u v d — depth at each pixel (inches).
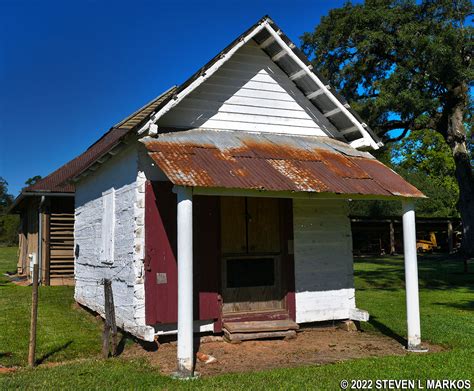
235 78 338.6
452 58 840.3
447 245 1513.3
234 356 275.1
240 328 303.9
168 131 309.0
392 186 295.0
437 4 917.2
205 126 327.0
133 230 302.8
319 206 357.4
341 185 278.4
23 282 690.2
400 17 910.4
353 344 306.3
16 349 291.3
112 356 275.4
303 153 319.0
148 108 624.4
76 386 214.5
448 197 1891.0
